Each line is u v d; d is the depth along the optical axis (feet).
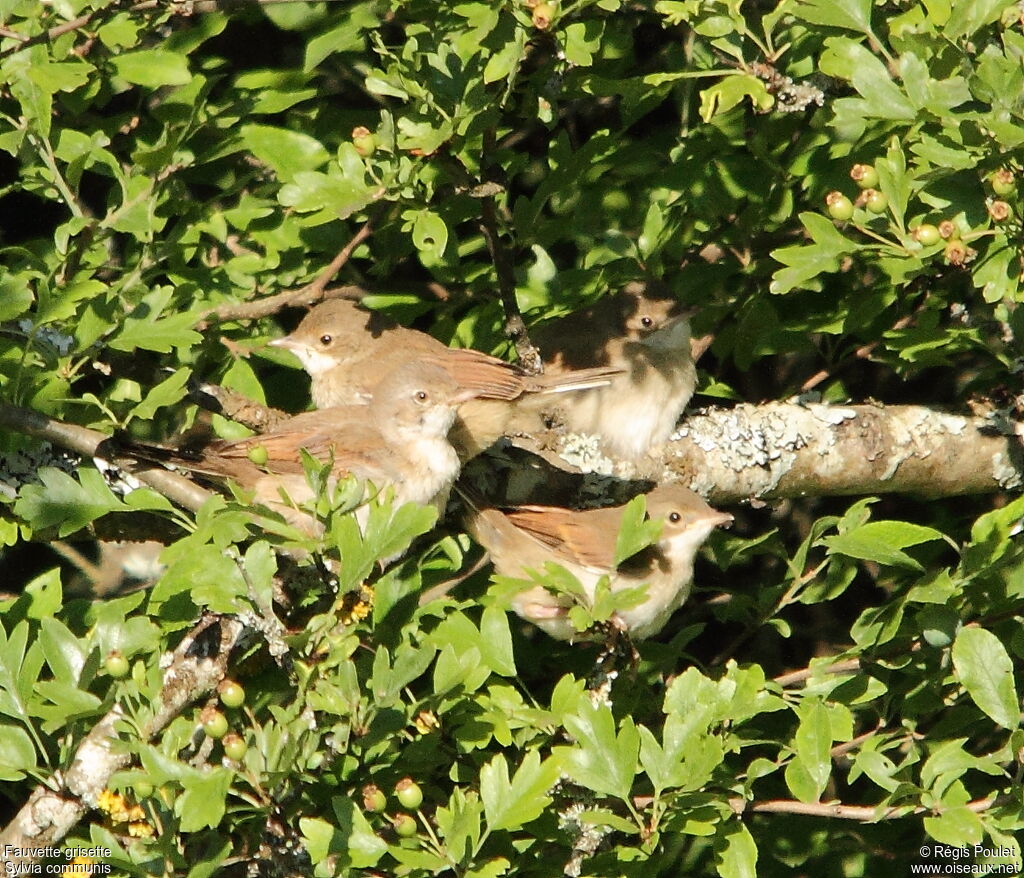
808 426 40.68
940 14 32.81
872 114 31.19
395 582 31.04
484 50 33.47
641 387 39.88
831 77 35.53
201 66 41.91
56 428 33.04
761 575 47.29
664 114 47.11
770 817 40.06
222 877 31.71
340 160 31.89
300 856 27.81
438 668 28.81
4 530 33.88
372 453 35.81
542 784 27.84
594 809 29.68
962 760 30.07
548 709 32.58
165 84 37.14
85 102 37.68
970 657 30.14
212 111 38.55
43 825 29.58
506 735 29.84
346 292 40.34
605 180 42.57
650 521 29.35
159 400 32.55
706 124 40.42
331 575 28.66
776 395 47.29
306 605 32.81
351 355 40.93
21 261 37.88
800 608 46.88
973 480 41.47
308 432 36.09
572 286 40.93
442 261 37.63
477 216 36.99
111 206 36.14
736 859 29.73
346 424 36.45
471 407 37.22
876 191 31.71
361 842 27.40
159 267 38.99
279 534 27.84
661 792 29.17
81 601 33.24
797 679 35.12
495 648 31.07
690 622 45.60
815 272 32.04
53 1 37.14
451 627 31.24
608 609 29.01
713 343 43.29
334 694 27.53
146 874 27.04
